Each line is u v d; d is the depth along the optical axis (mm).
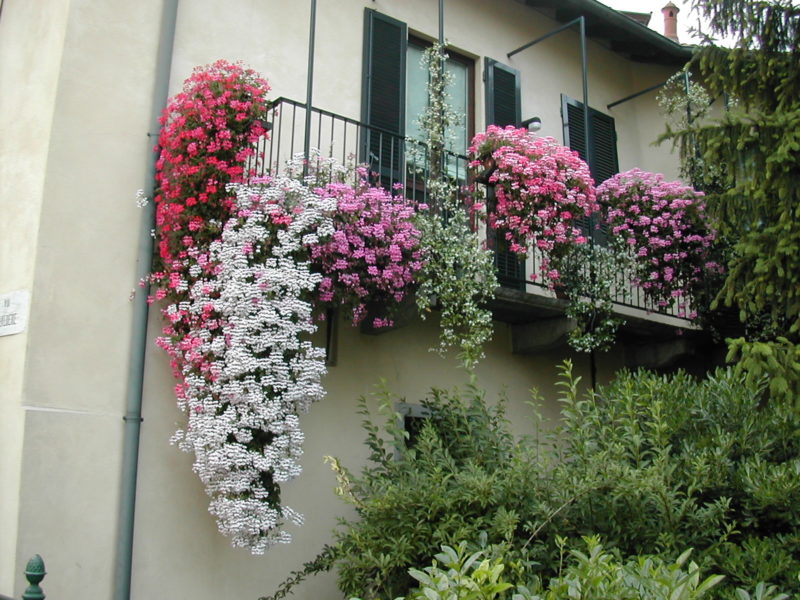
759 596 3359
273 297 5664
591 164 9055
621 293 8664
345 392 6930
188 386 5672
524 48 9000
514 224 7293
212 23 6844
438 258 6871
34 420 5352
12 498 5246
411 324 7496
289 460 5523
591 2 9070
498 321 8125
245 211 5801
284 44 7281
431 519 5102
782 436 5320
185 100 6113
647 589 3025
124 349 5855
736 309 8422
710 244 8422
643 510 4801
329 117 7449
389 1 8195
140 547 5719
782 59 6105
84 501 5484
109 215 5953
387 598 5051
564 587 3178
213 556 6035
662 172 10516
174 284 5777
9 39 6609
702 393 5664
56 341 5570
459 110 8734
